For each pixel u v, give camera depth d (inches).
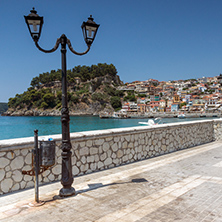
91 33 171.2
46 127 3233.3
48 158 147.6
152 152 298.4
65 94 161.8
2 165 167.6
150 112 6594.5
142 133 282.8
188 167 239.5
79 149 215.0
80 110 7770.7
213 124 458.0
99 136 228.7
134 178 202.2
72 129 2938.0
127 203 145.0
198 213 128.9
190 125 376.8
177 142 346.9
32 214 131.5
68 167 161.9
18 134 2431.1
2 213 133.6
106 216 126.6
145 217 124.3
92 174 218.5
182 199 150.3
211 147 372.8
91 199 153.3
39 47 155.4
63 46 160.6
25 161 180.5
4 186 168.9
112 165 245.8
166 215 126.6
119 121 4362.7
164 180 194.4
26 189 179.8
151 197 154.9
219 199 149.4
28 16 148.7
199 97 7342.5
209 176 204.5
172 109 6688.0
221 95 7096.5
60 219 124.2
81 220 122.3
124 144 259.3
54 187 183.3
